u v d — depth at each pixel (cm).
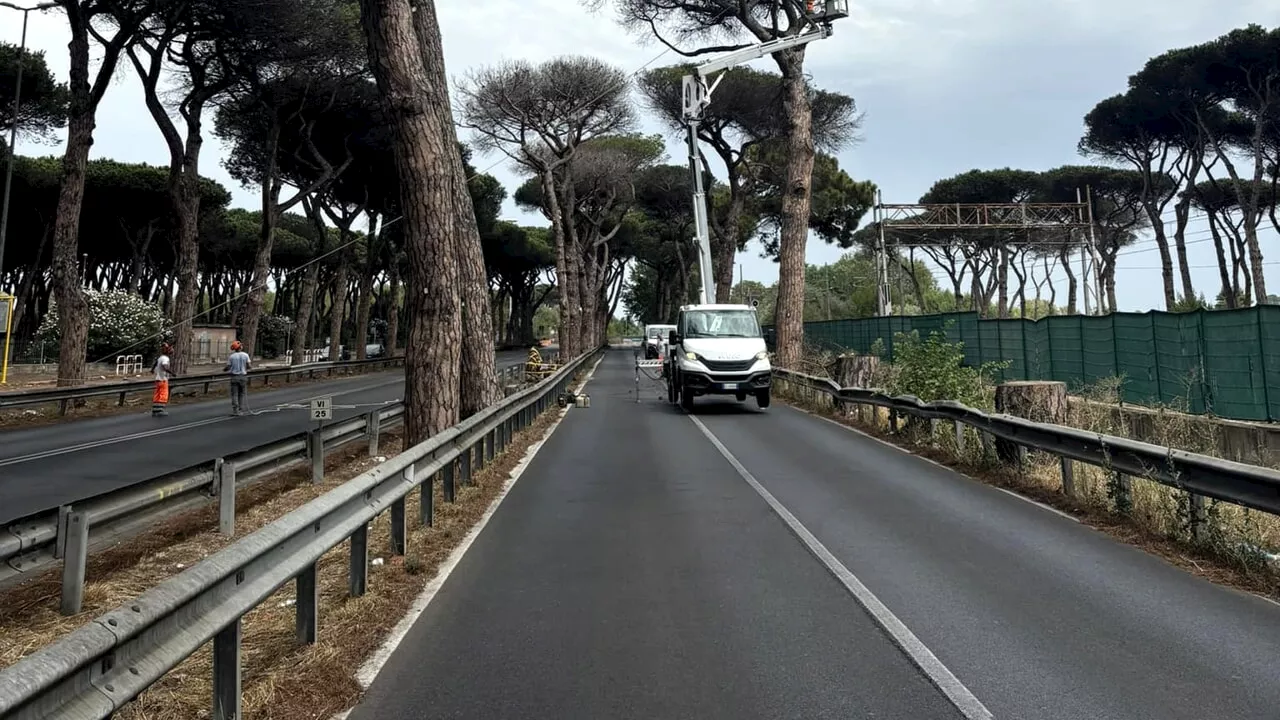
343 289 4344
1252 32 2945
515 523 812
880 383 1964
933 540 726
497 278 7569
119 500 612
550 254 6788
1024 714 385
